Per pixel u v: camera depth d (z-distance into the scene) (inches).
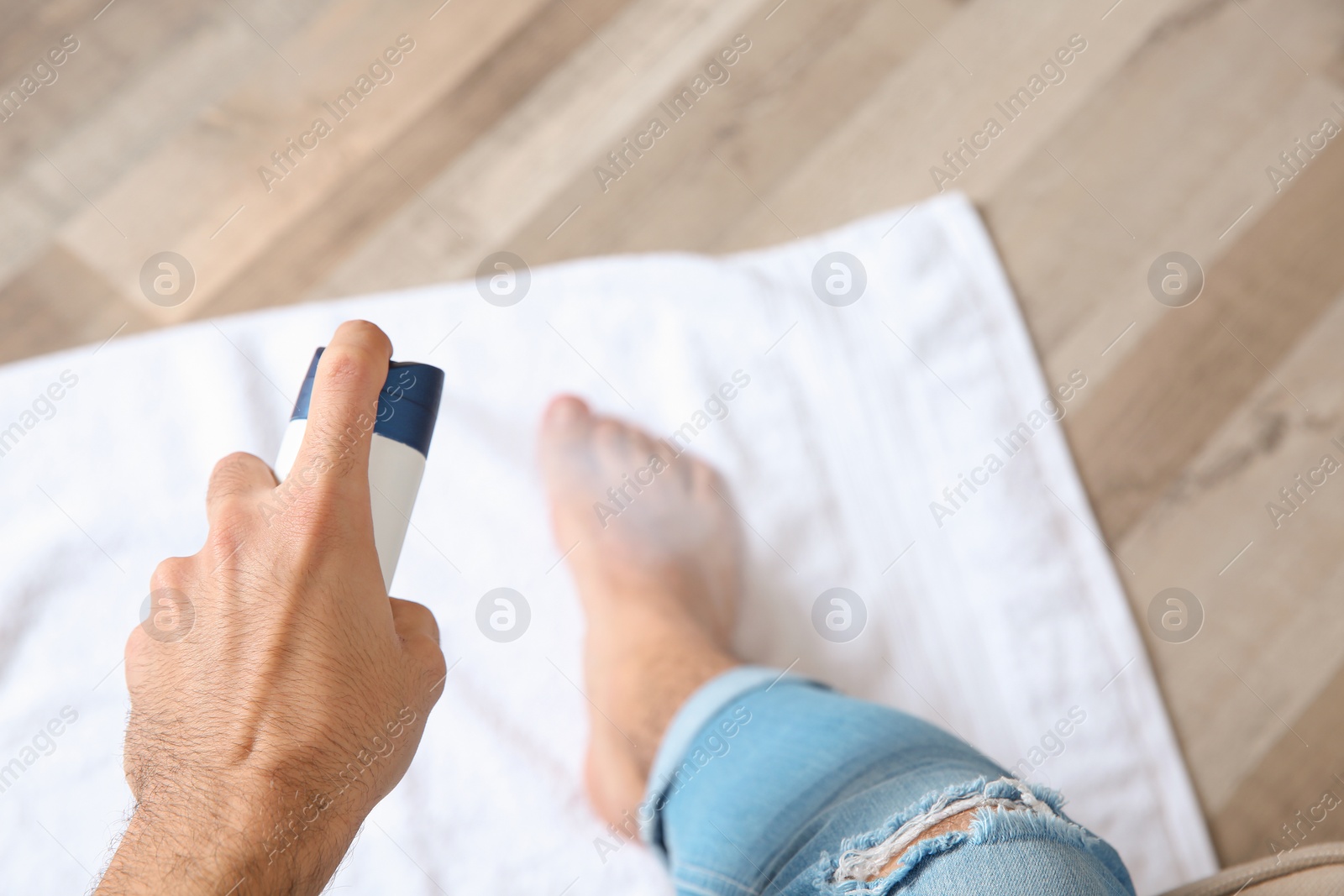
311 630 16.6
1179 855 35.5
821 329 40.4
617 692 34.5
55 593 35.6
